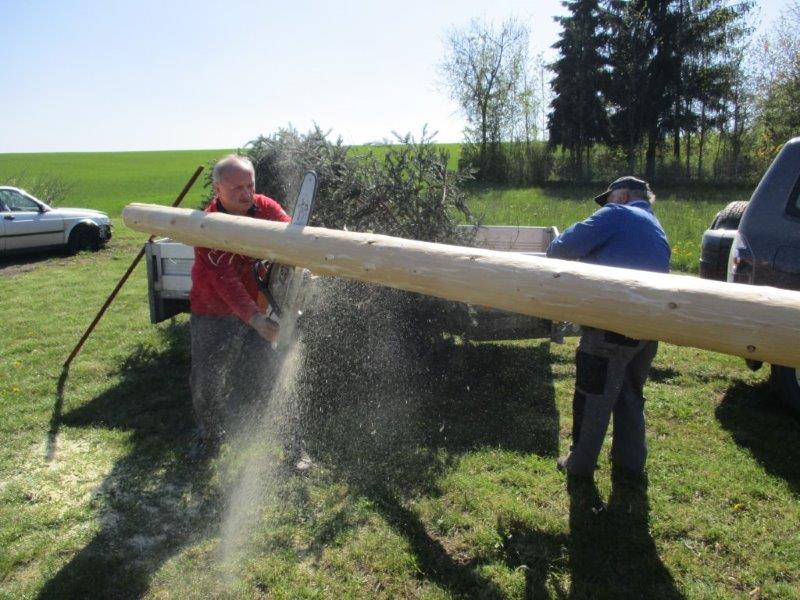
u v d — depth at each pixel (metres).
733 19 28.62
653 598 2.58
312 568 2.75
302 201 2.75
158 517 3.14
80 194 28.47
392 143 4.78
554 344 5.96
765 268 4.05
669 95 29.27
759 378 5.05
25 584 2.66
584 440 3.30
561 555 2.83
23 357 5.54
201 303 3.46
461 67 31.58
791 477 3.50
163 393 4.72
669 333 1.75
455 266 2.16
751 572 2.74
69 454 3.78
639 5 29.39
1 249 10.93
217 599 2.57
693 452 3.80
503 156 31.56
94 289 8.50
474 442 3.90
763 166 26.23
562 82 30.94
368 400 4.52
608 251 3.10
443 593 2.59
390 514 3.11
